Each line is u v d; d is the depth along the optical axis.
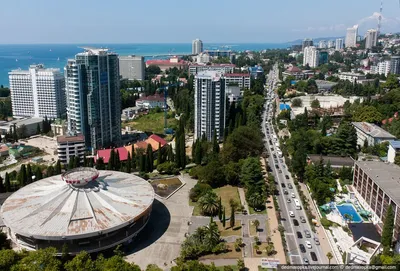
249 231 167.62
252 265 142.75
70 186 168.25
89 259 126.50
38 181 189.75
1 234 148.12
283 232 165.25
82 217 151.00
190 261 135.00
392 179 179.25
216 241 153.00
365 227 162.12
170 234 167.25
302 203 196.00
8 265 124.31
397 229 151.25
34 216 152.00
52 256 128.75
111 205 160.62
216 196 187.00
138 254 151.62
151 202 168.38
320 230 169.00
